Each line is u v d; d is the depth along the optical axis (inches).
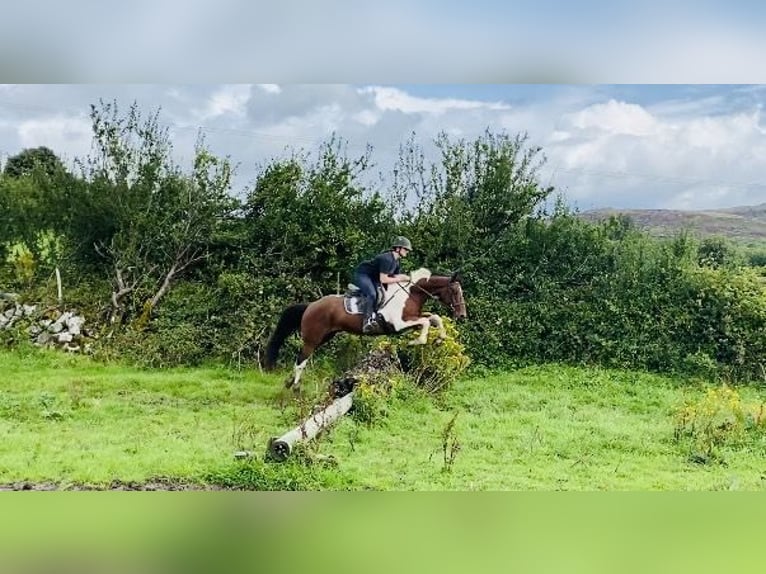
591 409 429.4
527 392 440.8
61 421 402.6
